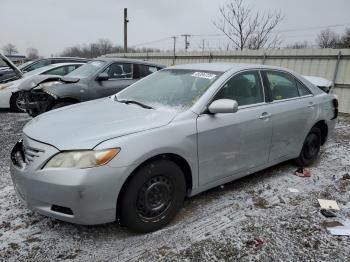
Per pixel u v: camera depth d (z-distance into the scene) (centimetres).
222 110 337
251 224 338
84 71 761
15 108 920
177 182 324
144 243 303
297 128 460
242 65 417
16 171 297
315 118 489
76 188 267
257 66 426
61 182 268
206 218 348
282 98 443
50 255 284
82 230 320
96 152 274
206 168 349
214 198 393
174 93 379
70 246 296
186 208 368
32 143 297
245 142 383
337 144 656
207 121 343
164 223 324
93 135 288
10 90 904
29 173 284
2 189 398
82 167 270
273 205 381
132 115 336
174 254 289
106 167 274
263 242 308
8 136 644
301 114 461
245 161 392
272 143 423
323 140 539
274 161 439
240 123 371
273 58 1277
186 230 325
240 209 369
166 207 323
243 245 303
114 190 280
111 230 321
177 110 343
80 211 273
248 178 457
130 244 301
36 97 703
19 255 282
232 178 385
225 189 418
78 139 283
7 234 310
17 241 300
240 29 2067
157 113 339
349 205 387
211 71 398
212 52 1514
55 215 282
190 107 345
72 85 690
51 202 277
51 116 354
